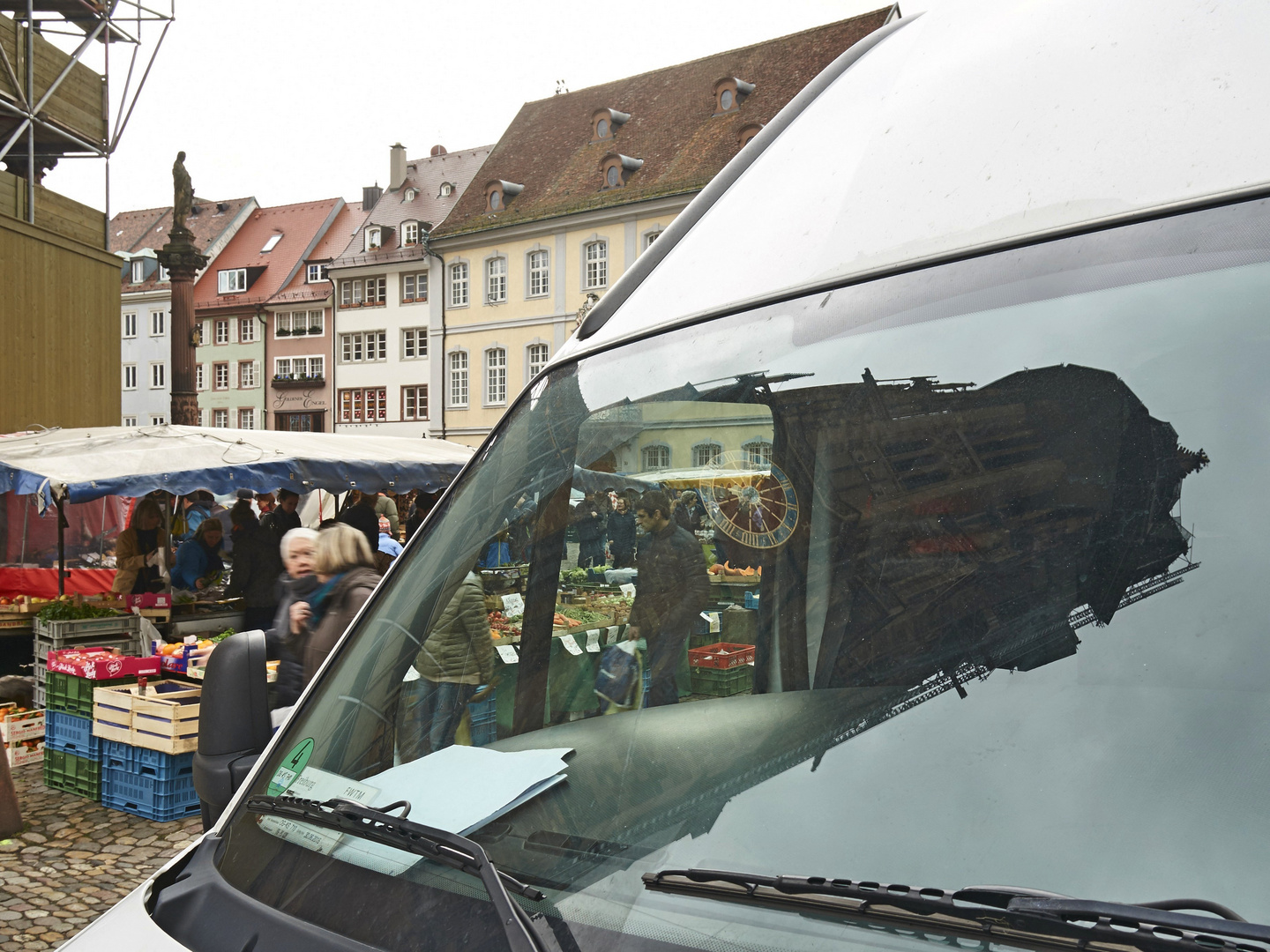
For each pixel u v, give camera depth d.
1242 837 0.90
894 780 1.07
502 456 1.73
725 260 1.64
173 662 7.43
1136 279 1.19
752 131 39.59
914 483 1.23
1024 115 1.39
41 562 14.09
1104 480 1.12
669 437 1.47
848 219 1.50
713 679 1.27
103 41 18.25
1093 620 1.06
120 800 6.76
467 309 46.16
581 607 1.41
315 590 5.66
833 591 1.23
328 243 59.34
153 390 62.22
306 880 1.27
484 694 1.45
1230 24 1.27
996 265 1.30
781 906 1.02
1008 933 0.91
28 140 16.48
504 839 1.23
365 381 54.81
